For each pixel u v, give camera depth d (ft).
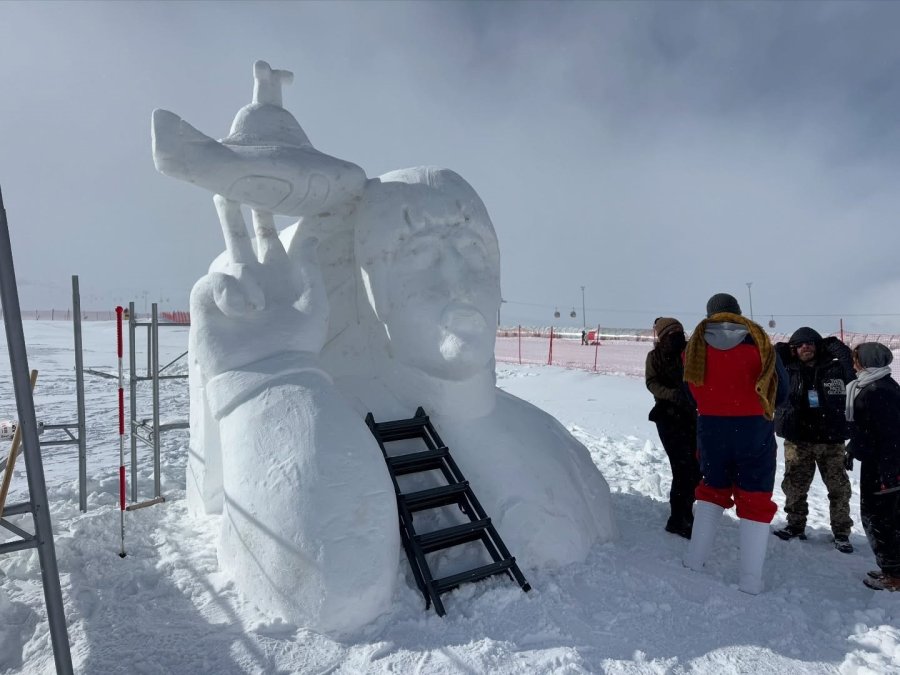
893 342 69.77
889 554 10.39
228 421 10.04
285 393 9.87
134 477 15.39
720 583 10.43
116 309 11.65
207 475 12.82
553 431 13.10
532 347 91.40
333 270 12.44
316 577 8.46
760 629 8.84
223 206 11.21
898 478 10.31
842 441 12.69
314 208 11.48
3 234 6.61
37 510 6.76
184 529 12.57
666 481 18.78
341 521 8.80
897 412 10.30
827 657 8.15
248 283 10.43
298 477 9.04
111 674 7.57
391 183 11.84
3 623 9.09
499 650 7.95
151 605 9.16
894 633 8.48
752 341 10.61
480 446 11.42
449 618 8.76
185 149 9.69
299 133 11.57
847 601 9.97
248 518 9.12
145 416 33.09
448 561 10.14
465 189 12.05
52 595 6.81
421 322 11.22
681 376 12.92
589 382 45.44
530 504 10.69
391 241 11.41
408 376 11.81
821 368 12.94
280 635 8.36
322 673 7.59
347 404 10.39
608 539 12.22
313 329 10.73
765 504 10.22
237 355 10.15
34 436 6.76
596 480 12.75
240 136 10.93
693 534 11.16
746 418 10.38
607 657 7.98
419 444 11.49
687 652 8.20
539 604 9.11
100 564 10.79
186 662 7.79
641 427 28.89
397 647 8.05
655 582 10.22
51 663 7.97
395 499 9.64
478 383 11.85
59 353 75.00
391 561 9.04
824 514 15.40
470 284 11.45
